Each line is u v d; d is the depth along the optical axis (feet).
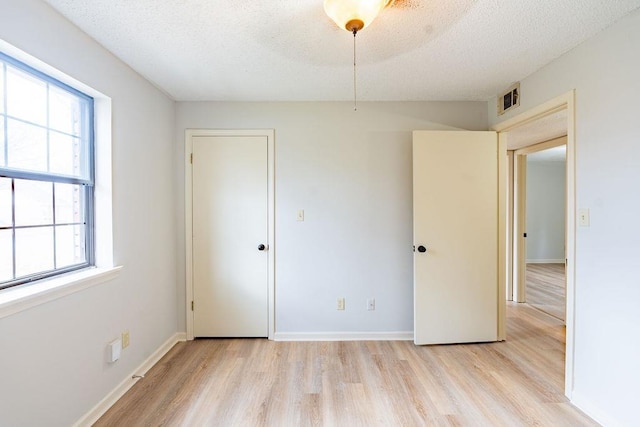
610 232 5.21
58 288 4.61
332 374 6.93
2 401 3.92
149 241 7.40
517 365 7.32
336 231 8.85
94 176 5.98
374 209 8.86
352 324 8.89
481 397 6.06
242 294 8.86
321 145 8.80
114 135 6.13
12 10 4.01
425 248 8.39
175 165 8.75
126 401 5.97
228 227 8.81
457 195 8.46
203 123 8.77
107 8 4.66
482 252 8.52
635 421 4.81
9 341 3.99
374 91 8.11
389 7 4.64
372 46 5.84
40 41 4.43
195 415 5.56
